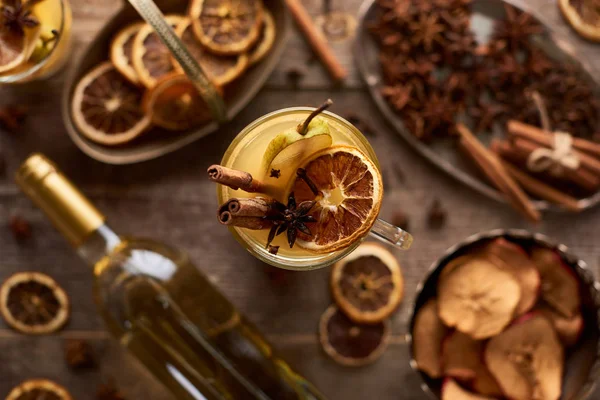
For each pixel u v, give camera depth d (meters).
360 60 0.74
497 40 0.74
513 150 0.72
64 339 0.74
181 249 0.74
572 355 0.72
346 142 0.54
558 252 0.70
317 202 0.54
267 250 0.54
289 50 0.75
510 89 0.75
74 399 0.74
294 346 0.74
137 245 0.68
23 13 0.66
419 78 0.74
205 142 0.74
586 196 0.74
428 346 0.72
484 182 0.73
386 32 0.74
